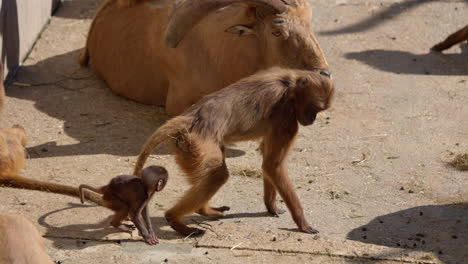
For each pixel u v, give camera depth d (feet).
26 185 48.85
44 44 74.90
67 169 53.57
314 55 54.49
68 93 66.49
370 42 78.13
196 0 53.88
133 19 65.92
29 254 29.12
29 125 60.44
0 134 49.90
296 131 46.78
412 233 46.91
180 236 44.50
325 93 46.32
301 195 51.39
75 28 78.74
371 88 69.21
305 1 56.90
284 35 54.39
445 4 85.76
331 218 48.47
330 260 41.75
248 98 45.60
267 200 48.21
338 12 83.76
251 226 46.14
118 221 43.21
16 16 68.90
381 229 47.34
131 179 42.16
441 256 43.09
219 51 59.16
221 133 44.65
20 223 30.53
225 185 52.26
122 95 66.90
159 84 64.69
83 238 43.42
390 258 42.06
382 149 58.65
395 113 64.85
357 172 55.11
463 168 55.93
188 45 60.90
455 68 73.92
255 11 55.93
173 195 50.03
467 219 48.85
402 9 84.74
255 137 46.68
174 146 43.93
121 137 59.47
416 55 76.07
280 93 46.14
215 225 46.24
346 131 61.36
